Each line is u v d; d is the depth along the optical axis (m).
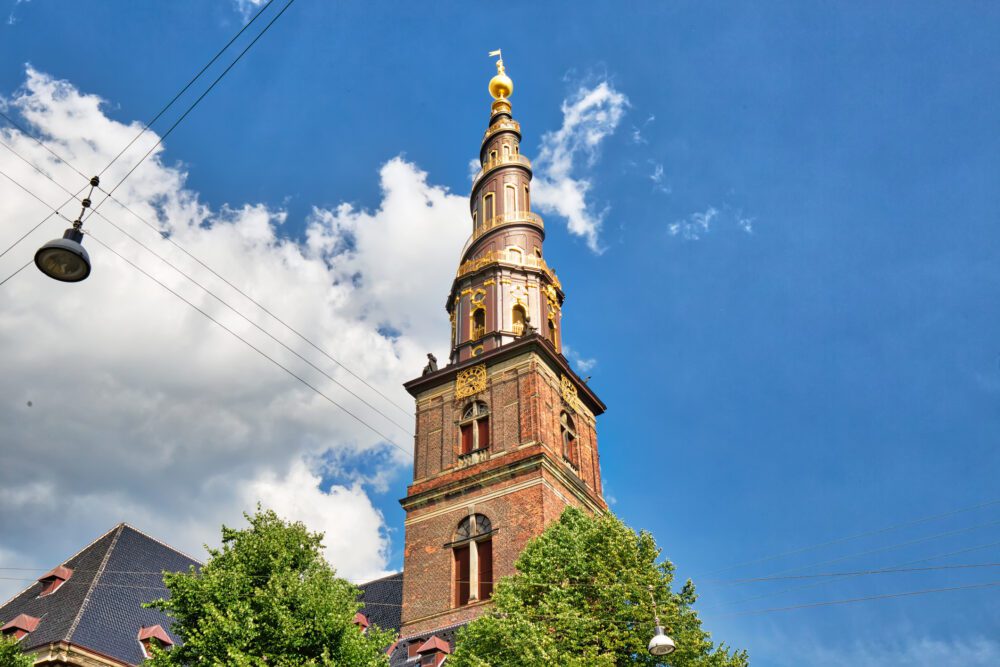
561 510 44.84
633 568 31.88
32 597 42.19
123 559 44.22
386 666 30.38
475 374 50.50
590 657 28.53
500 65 68.00
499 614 33.19
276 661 27.50
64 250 17.69
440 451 49.12
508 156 61.97
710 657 29.53
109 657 37.00
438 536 45.88
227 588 28.67
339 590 30.28
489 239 57.50
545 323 54.03
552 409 48.94
